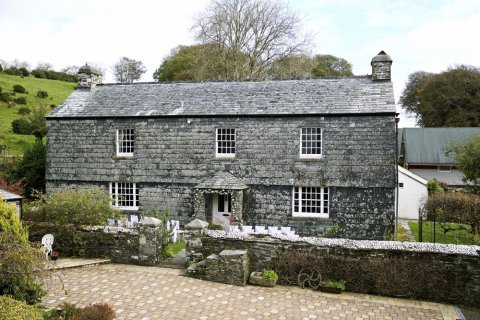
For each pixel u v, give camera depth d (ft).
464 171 74.54
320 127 60.54
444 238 58.90
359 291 36.86
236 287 37.50
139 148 67.31
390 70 64.28
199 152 64.95
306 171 60.70
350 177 59.16
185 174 65.46
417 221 77.41
